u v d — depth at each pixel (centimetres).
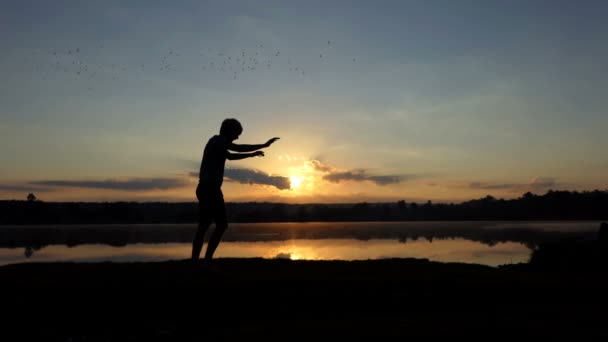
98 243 5119
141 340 490
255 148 689
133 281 611
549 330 495
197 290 589
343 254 3284
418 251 3750
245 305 575
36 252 3653
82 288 582
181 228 11556
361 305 590
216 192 663
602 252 2183
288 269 735
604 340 466
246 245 4562
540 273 765
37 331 510
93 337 498
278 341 465
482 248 4222
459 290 625
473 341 461
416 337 472
